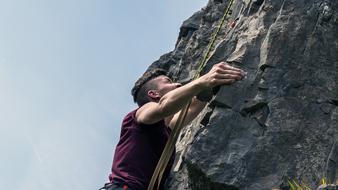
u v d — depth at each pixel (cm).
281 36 809
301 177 741
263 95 782
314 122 770
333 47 809
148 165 641
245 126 778
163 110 629
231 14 1062
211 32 1090
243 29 867
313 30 815
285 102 777
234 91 791
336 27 820
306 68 794
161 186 657
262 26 839
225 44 863
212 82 624
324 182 686
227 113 784
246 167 752
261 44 820
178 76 1082
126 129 657
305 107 777
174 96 627
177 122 644
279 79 788
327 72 794
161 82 693
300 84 786
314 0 833
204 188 784
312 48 805
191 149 773
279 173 745
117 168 641
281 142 761
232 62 812
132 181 629
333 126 766
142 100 695
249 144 765
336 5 829
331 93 784
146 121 642
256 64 807
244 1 938
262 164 753
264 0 865
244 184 745
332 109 777
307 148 757
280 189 735
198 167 764
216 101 791
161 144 655
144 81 700
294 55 801
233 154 761
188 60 1092
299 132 764
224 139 774
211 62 857
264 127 770
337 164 743
